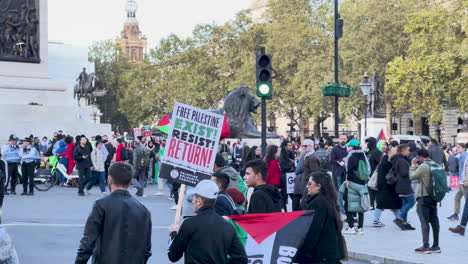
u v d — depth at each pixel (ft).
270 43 330.13
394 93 276.41
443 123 351.87
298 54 326.03
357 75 285.02
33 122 184.55
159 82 368.89
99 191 126.11
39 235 70.03
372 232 75.72
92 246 32.35
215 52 363.76
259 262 36.78
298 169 72.02
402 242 68.28
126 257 32.42
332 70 289.53
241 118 151.64
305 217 37.01
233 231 31.83
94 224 32.40
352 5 303.68
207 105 359.05
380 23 280.92
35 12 199.52
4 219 81.71
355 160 72.33
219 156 53.42
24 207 95.09
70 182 136.67
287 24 332.19
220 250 31.42
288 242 36.78
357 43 283.38
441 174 61.62
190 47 359.46
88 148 116.06
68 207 95.71
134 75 379.96
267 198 40.86
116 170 33.09
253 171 41.93
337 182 87.66
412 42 274.16
